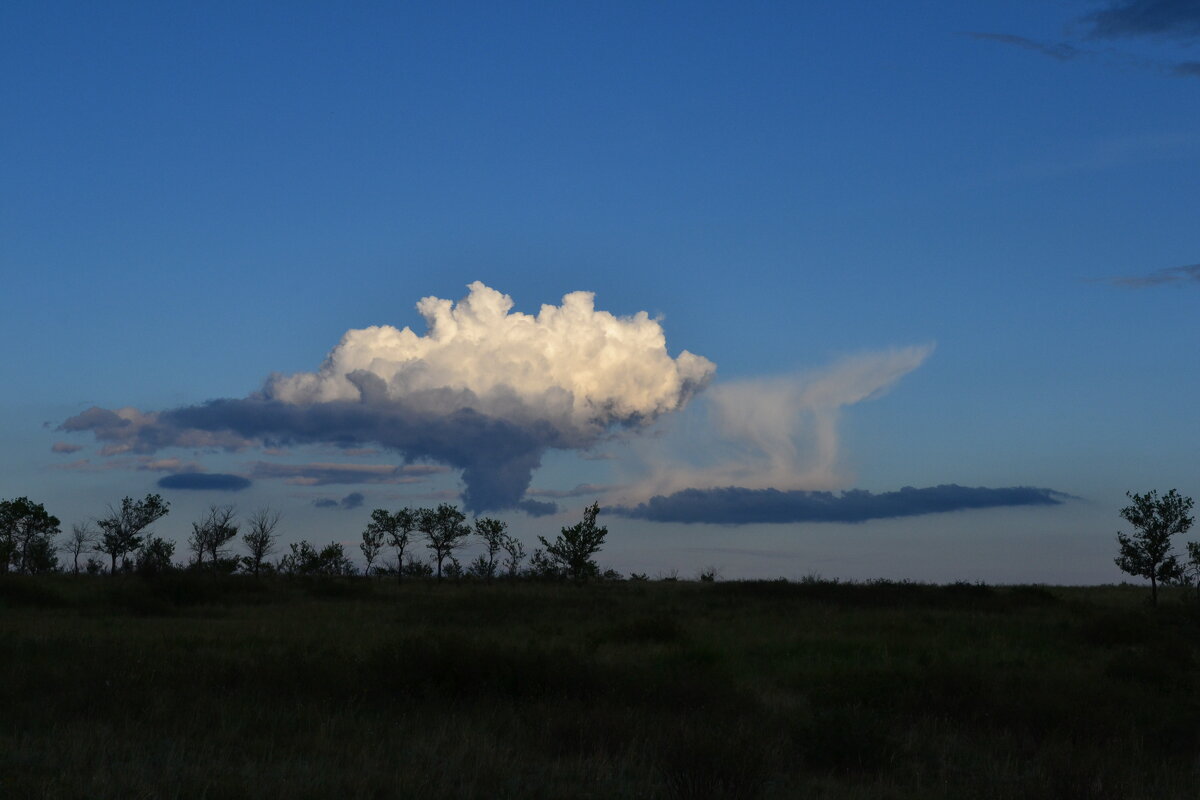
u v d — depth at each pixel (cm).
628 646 2377
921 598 4159
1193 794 1045
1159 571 3653
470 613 3403
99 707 1277
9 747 1047
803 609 3803
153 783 911
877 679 1588
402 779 954
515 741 1199
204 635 2450
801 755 1178
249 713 1270
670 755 1012
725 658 2050
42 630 2473
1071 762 1090
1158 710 1423
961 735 1331
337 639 2397
